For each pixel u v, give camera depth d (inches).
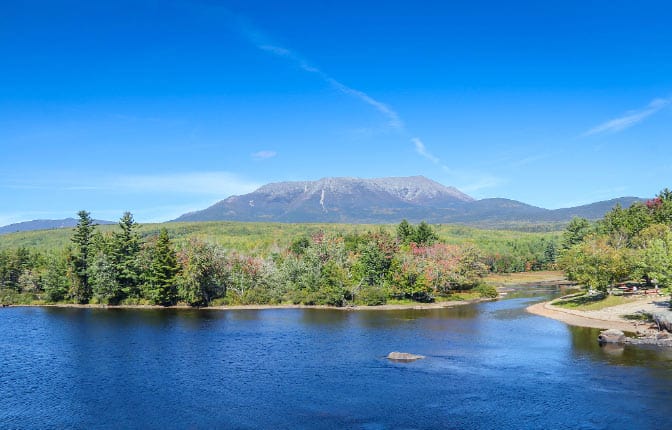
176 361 2883.9
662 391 2159.2
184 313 5280.5
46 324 4404.5
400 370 2618.1
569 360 2755.9
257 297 6038.4
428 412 1962.4
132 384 2407.7
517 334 3646.7
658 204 7642.7
